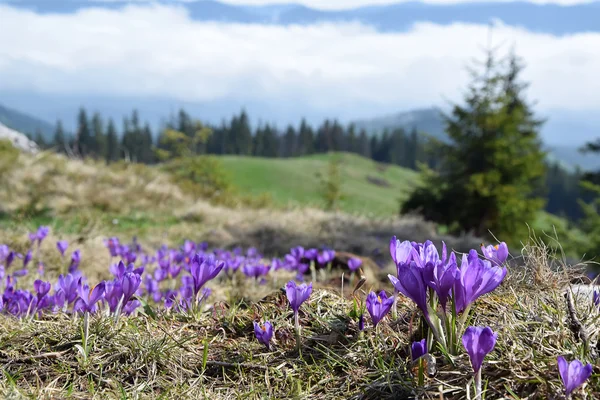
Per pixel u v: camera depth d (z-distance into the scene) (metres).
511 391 1.55
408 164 145.75
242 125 130.50
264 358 2.03
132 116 117.50
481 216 22.53
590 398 1.51
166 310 2.59
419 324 1.91
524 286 2.31
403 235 10.05
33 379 1.88
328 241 8.92
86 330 2.01
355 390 1.77
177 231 9.72
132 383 1.88
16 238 5.99
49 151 14.40
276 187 62.53
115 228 9.36
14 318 2.43
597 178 22.05
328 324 2.20
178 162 26.75
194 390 1.85
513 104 24.58
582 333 1.76
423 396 1.64
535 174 22.64
